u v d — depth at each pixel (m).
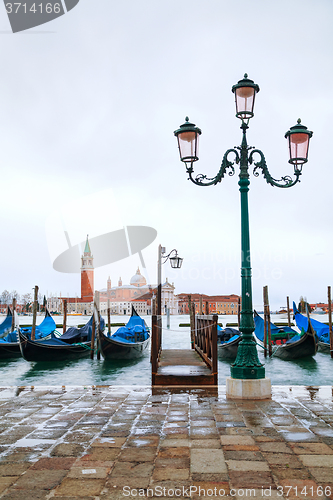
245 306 8.40
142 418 6.41
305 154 8.49
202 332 13.58
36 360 21.17
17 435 5.51
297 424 5.99
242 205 8.63
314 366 20.09
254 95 8.36
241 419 6.31
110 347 21.47
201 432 5.62
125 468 4.35
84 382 16.20
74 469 4.32
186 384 9.52
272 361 21.73
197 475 4.16
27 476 4.15
